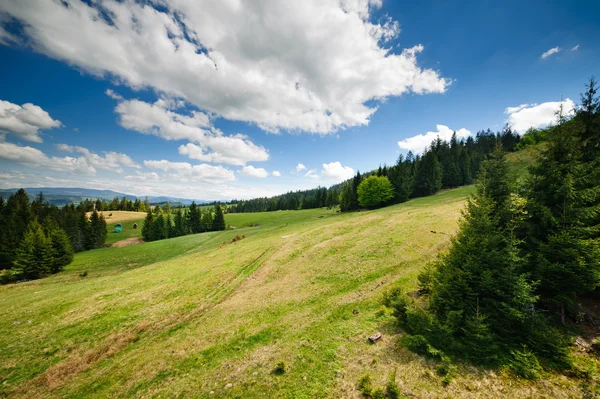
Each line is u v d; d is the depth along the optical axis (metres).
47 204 103.88
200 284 25.97
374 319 15.36
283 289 22.75
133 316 20.22
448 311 12.09
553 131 12.47
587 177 11.53
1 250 56.94
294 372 11.64
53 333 18.34
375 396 9.15
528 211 12.22
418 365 10.92
